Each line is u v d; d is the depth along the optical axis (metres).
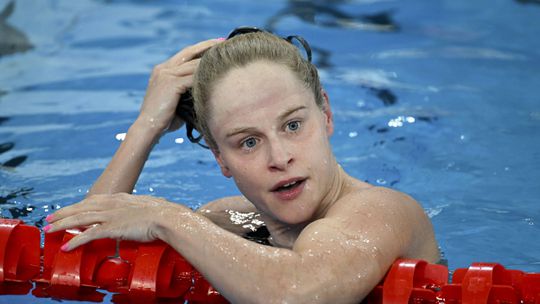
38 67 18.94
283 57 8.19
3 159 13.42
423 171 12.98
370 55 19.42
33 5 23.70
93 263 8.52
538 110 15.56
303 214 8.05
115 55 19.72
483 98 16.34
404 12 22.94
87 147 13.95
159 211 8.09
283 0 24.41
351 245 7.42
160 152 13.94
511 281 7.42
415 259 7.89
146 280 8.13
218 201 11.03
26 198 11.66
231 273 7.33
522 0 23.53
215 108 8.14
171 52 19.81
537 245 10.26
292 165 7.90
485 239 10.46
